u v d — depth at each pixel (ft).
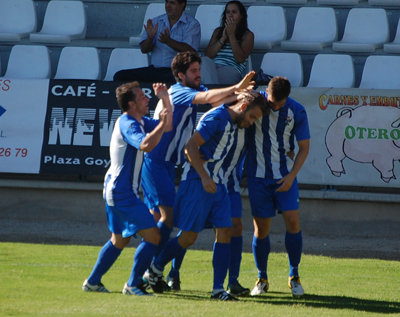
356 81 141.79
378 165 119.03
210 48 136.26
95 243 107.04
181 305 67.15
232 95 74.79
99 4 159.94
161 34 131.75
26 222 122.72
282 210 78.69
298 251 78.13
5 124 125.29
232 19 133.69
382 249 108.88
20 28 155.12
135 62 140.67
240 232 79.41
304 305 71.05
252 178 80.07
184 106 78.13
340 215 120.57
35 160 124.06
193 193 72.90
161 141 78.48
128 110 73.15
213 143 72.13
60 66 142.61
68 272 84.17
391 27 149.89
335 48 142.00
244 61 134.82
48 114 124.77
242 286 80.74
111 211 73.26
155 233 72.54
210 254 102.01
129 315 61.41
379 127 119.03
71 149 123.65
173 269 78.13
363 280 86.53
